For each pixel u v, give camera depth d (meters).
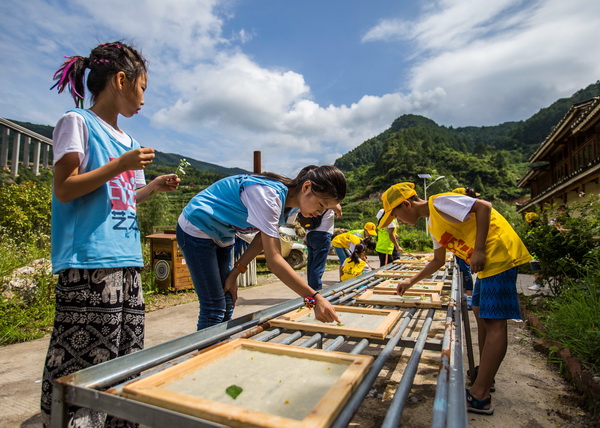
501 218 2.52
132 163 1.50
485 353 2.38
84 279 1.54
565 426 2.23
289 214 2.21
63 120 1.54
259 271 10.91
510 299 2.34
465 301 2.94
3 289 4.73
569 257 5.02
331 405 0.85
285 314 2.14
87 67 1.78
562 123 15.42
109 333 1.59
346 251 6.92
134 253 1.73
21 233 9.88
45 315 4.62
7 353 3.58
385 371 3.02
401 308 2.50
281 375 1.14
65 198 1.49
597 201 5.59
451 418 0.88
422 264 4.89
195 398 0.89
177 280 6.67
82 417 1.43
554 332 3.53
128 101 1.77
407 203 2.71
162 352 1.33
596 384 2.43
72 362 1.52
